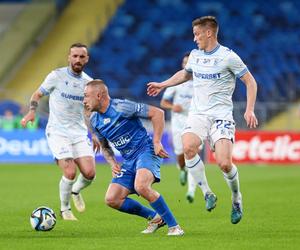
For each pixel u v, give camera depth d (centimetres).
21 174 6981
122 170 3080
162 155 2927
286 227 3419
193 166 3209
